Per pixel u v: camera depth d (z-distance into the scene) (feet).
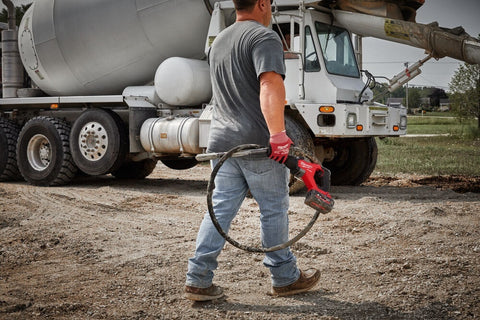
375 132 25.38
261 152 9.37
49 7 30.89
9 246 15.62
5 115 35.65
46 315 10.11
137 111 28.58
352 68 27.63
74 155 30.19
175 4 27.73
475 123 97.71
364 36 27.30
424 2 25.80
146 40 28.96
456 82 97.55
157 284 11.91
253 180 9.98
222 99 10.20
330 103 25.18
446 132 111.75
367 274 12.35
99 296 11.19
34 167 31.55
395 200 22.99
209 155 9.87
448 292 10.91
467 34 24.02
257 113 9.92
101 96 29.43
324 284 11.76
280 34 26.30
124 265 13.52
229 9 26.55
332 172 31.01
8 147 33.78
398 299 10.62
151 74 30.73
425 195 24.68
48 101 31.53
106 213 21.24
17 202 23.98
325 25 26.43
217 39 10.35
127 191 27.89
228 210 10.19
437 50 24.17
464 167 38.24
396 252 14.16
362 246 14.98
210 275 10.53
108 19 29.01
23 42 32.40
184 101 28.09
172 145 27.09
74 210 21.88
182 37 28.71
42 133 31.17
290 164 9.48
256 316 9.87
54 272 13.05
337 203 22.16
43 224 18.72
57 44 30.78
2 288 11.79
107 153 29.09
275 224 10.27
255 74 9.80
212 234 10.17
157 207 22.61
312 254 14.23
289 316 9.82
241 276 12.46
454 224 17.03
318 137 26.91
